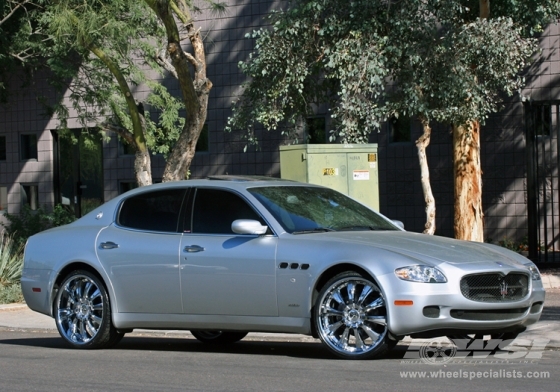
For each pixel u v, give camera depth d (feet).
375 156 60.85
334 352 36.94
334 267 36.81
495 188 96.12
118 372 35.32
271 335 47.91
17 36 91.04
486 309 35.45
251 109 83.30
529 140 82.28
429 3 75.46
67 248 43.70
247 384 31.65
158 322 40.98
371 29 73.61
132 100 73.77
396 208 100.07
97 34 71.82
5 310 64.80
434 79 74.43
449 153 98.02
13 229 98.32
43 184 120.67
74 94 91.04
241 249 38.86
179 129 102.89
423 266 35.17
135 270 41.37
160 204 42.37
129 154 116.16
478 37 73.92
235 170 107.04
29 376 34.91
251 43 105.40
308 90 82.07
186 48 107.65
